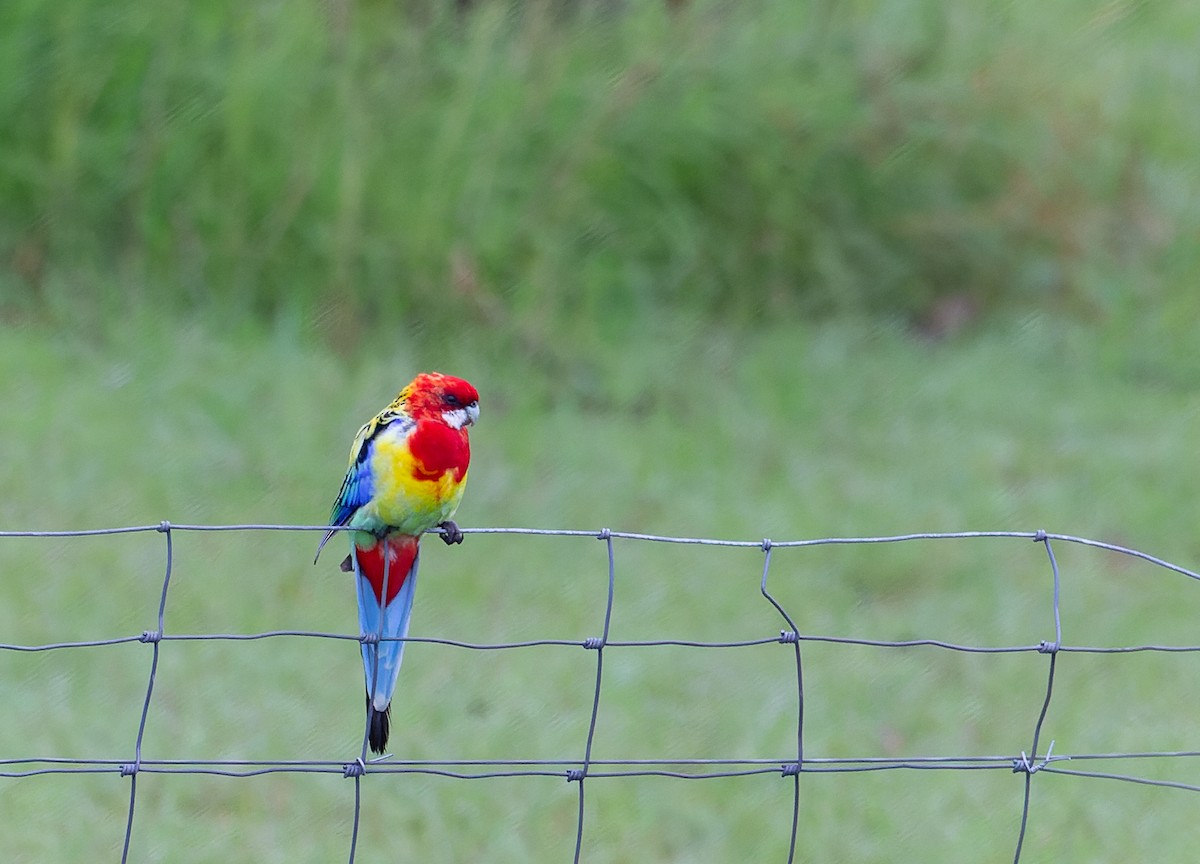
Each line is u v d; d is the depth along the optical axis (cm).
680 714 860
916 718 862
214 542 1007
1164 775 820
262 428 1156
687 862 730
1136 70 1691
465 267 1347
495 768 793
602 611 963
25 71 1335
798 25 1552
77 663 857
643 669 905
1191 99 1686
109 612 909
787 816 773
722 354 1394
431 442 577
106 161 1338
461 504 1089
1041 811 780
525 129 1434
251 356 1255
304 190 1345
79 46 1341
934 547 1070
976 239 1530
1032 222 1549
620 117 1456
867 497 1147
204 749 786
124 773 512
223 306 1316
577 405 1298
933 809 781
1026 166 1560
